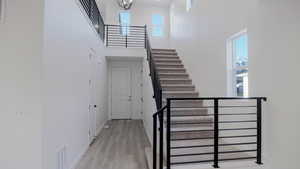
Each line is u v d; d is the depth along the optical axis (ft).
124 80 27.68
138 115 27.66
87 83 14.32
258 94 9.77
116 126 22.52
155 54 22.71
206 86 15.62
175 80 18.25
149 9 29.25
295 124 7.86
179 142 12.10
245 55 11.55
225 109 12.84
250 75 10.37
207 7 15.57
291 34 8.04
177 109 14.40
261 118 9.41
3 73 7.32
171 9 28.27
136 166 11.04
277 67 8.64
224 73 12.95
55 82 8.45
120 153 13.23
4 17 7.38
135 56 23.50
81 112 12.60
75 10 11.38
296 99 7.82
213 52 14.51
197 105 15.64
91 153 13.21
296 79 7.84
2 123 7.25
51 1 8.07
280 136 8.45
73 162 10.84
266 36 9.26
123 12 28.55
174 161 9.46
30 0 7.43
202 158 9.83
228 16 12.50
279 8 8.57
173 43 26.84
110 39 27.84
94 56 17.08
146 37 21.13
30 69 7.35
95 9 17.99
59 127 8.86
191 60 19.06
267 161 9.05
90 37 15.44
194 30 18.35
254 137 10.22
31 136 7.27
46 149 7.56
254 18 10.05
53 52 8.26
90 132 15.25
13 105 7.29
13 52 7.35
